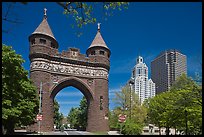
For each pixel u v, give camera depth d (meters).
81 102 101.88
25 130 64.00
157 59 103.75
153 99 56.50
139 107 68.75
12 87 32.44
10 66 31.08
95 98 72.69
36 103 45.16
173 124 44.31
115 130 75.25
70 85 72.12
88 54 76.81
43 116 63.91
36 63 66.31
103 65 74.69
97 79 73.69
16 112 32.88
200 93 32.00
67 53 71.31
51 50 68.94
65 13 10.76
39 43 67.12
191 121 37.16
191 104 34.75
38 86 64.94
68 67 71.06
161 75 100.06
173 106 37.94
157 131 79.00
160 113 52.84
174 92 48.72
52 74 68.62
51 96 67.44
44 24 69.69
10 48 31.78
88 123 73.12
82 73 72.44
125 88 70.25
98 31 78.69
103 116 72.00
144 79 150.75
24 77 38.88
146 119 69.56
